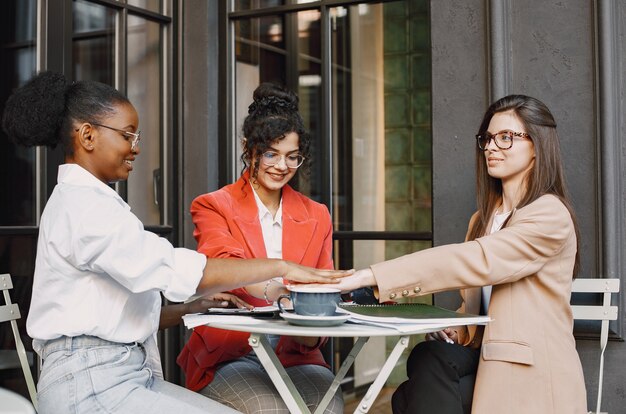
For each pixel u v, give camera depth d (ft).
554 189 6.93
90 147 5.71
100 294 5.39
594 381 8.25
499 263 6.39
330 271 6.24
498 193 7.40
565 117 8.39
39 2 9.02
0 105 11.07
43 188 8.93
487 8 8.66
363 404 5.82
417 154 9.67
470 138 8.84
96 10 9.77
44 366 5.39
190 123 10.45
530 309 6.50
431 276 6.44
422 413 6.37
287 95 7.63
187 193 10.45
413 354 6.75
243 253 6.95
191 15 10.46
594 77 8.24
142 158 10.19
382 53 9.86
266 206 7.73
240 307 6.76
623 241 8.16
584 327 8.25
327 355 9.96
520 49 8.63
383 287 6.45
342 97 10.11
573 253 6.77
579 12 8.33
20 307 8.75
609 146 8.10
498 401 6.35
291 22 10.30
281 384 5.82
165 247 5.53
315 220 7.68
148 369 5.69
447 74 8.96
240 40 10.58
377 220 9.91
